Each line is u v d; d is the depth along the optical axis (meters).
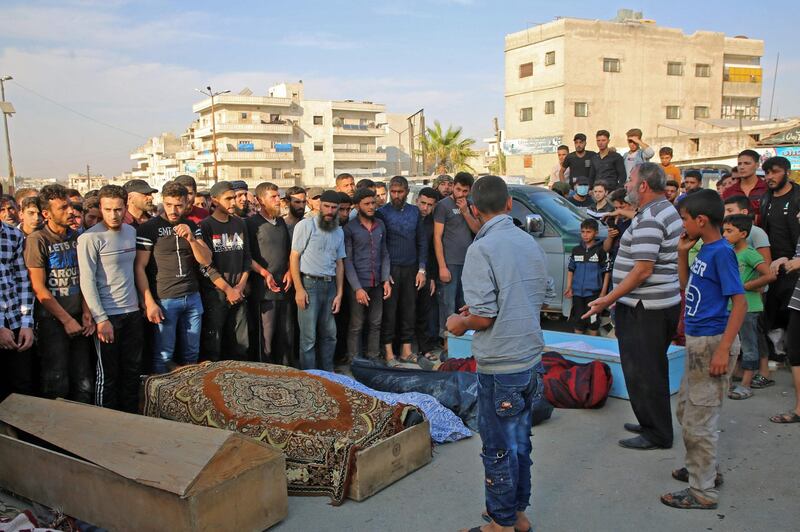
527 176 41.50
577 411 5.30
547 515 3.58
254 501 3.38
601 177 9.91
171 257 5.29
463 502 3.76
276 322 6.23
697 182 7.73
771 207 6.10
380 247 6.65
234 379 4.43
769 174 6.04
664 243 4.17
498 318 3.08
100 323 4.67
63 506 3.65
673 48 42.19
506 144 42.38
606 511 3.62
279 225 6.21
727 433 4.72
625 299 4.36
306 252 6.02
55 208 4.50
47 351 4.59
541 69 40.94
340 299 6.38
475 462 4.33
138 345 5.04
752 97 45.84
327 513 3.67
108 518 3.43
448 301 7.05
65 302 4.62
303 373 4.62
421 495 3.86
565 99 39.69
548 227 7.84
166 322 5.32
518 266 3.10
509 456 3.14
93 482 3.47
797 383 4.85
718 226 3.55
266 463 3.45
